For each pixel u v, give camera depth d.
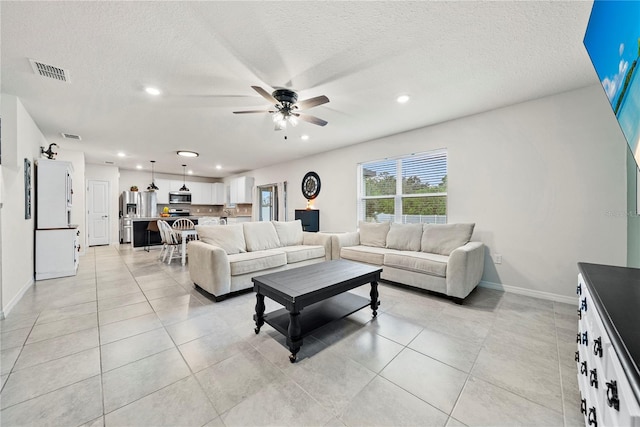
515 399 1.36
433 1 1.52
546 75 2.36
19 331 2.07
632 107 0.86
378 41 1.88
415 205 4.04
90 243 6.80
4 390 1.40
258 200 7.57
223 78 2.38
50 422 1.20
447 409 1.30
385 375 1.56
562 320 2.29
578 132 2.62
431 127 3.73
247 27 1.74
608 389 0.72
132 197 7.60
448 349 1.84
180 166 7.16
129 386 1.45
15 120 2.76
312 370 1.60
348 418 1.24
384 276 3.39
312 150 5.25
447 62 2.14
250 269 3.06
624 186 2.41
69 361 1.67
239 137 4.32
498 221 3.13
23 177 3.03
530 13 1.60
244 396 1.38
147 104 2.95
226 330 2.13
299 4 1.54
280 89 2.48
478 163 3.28
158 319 2.33
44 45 1.90
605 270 1.39
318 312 2.18
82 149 5.13
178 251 5.50
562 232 2.72
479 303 2.72
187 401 1.34
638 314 0.82
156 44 1.91
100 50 1.97
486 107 3.07
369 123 3.63
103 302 2.75
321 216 5.44
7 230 2.56
